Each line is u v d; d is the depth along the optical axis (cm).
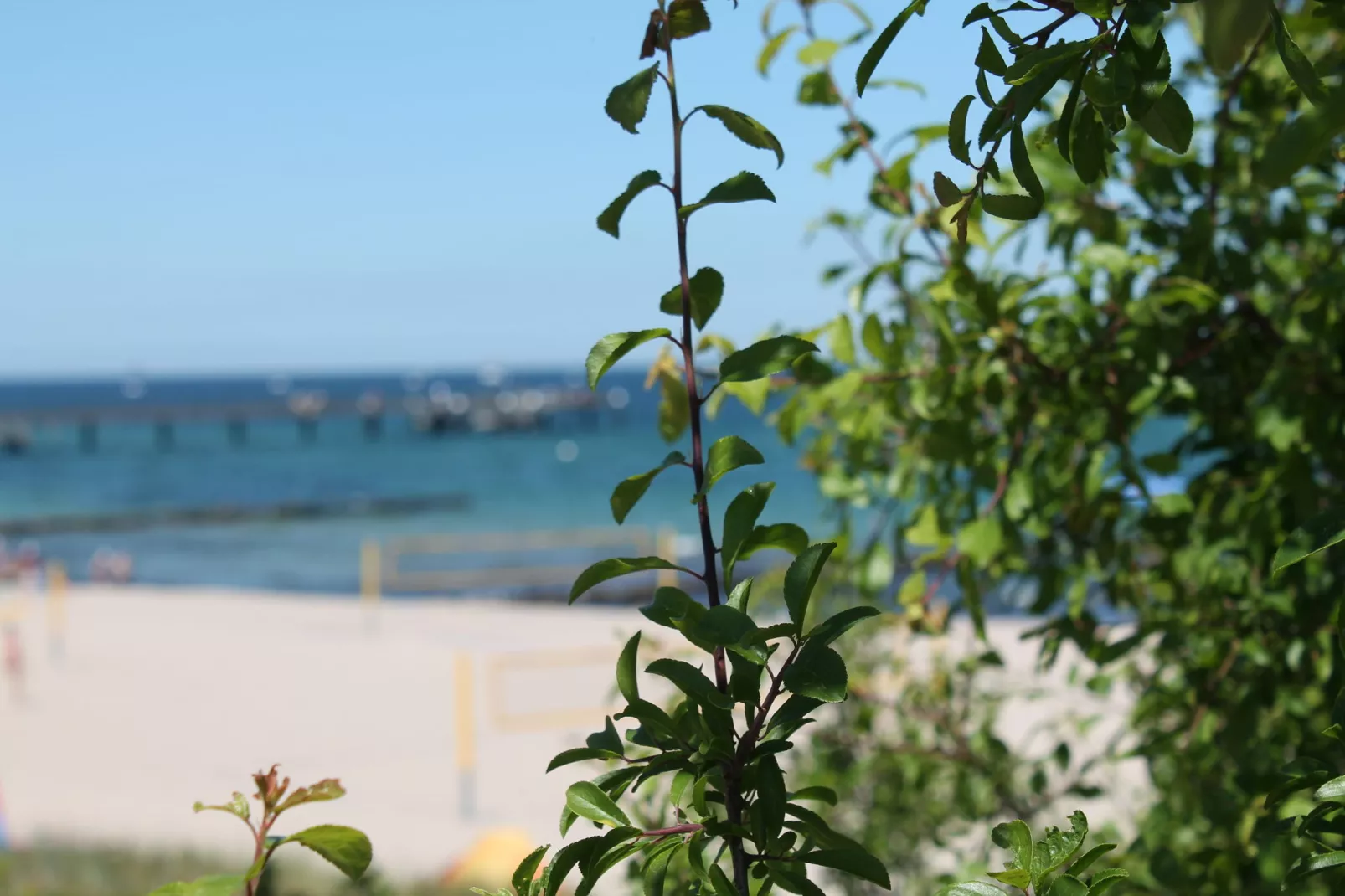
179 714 1567
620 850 95
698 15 98
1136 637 238
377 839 1015
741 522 100
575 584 98
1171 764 256
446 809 1127
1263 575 230
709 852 180
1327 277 209
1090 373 237
